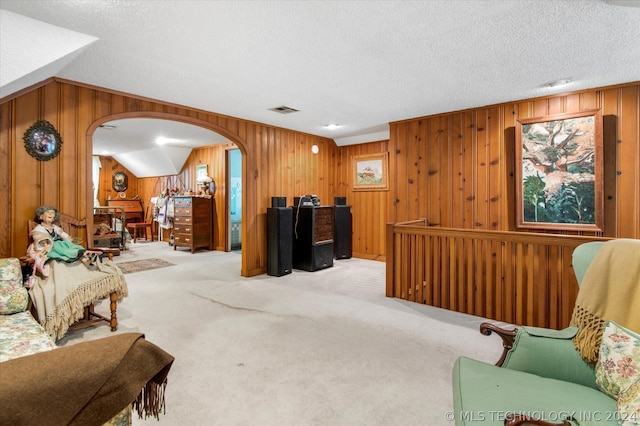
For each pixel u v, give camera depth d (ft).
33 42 6.86
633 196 10.34
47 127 9.61
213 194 23.98
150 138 21.03
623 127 10.48
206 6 6.26
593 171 10.77
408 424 5.45
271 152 16.88
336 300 11.95
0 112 8.86
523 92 11.44
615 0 6.03
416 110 13.76
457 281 10.82
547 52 8.32
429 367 7.25
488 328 5.00
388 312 10.69
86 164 10.37
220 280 14.90
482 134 13.17
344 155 21.02
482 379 4.25
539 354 4.53
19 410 2.45
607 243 4.83
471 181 13.44
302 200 16.99
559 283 9.00
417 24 6.95
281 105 13.07
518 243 9.57
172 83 10.48
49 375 2.62
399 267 12.16
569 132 11.16
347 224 19.95
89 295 8.70
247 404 5.96
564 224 11.28
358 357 7.70
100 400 2.83
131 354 3.07
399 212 15.46
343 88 11.03
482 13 6.52
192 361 7.50
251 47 8.00
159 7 6.29
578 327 4.60
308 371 7.09
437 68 9.36
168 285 14.05
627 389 3.54
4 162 8.93
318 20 6.79
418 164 14.87
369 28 7.12
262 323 9.75
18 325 6.31
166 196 26.13
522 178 12.09
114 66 9.07
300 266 16.94
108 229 22.15
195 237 22.59
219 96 11.87
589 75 9.87
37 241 8.25
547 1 6.11
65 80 9.94
